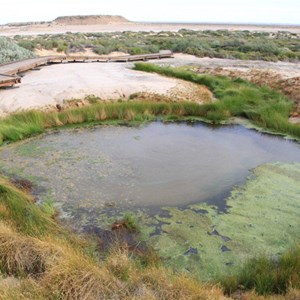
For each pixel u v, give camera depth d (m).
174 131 11.66
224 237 6.21
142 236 6.22
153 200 7.39
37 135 11.16
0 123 11.16
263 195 7.60
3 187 7.02
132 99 14.68
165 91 15.52
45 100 13.82
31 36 48.47
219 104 13.39
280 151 10.02
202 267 5.48
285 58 29.12
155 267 4.91
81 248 5.65
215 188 7.89
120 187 7.89
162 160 9.31
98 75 18.47
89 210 6.99
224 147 10.29
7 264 4.63
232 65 24.83
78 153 9.70
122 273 4.59
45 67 21.55
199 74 19.42
